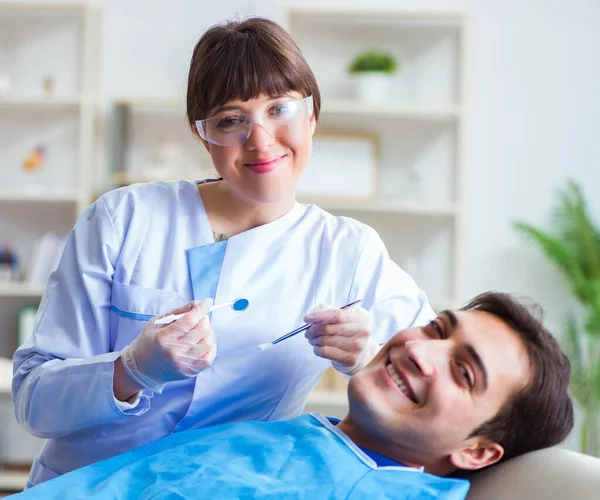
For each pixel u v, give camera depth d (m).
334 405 3.90
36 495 1.35
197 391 1.54
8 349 4.18
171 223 1.61
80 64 4.21
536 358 1.44
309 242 1.65
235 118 1.46
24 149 4.23
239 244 1.60
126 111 4.20
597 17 4.22
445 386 1.40
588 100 4.22
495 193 4.23
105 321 1.58
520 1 4.23
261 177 1.48
